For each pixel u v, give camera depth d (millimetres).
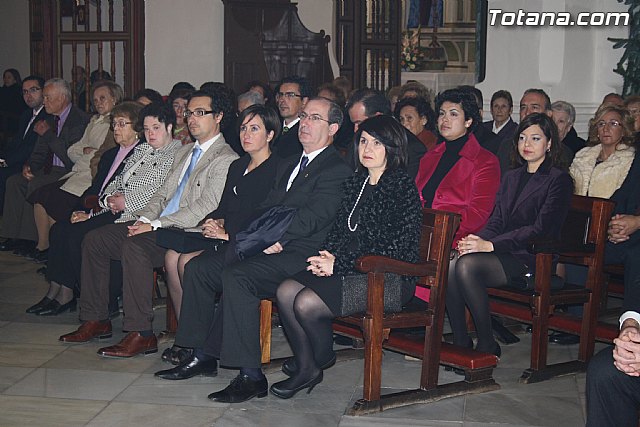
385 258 3867
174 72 10547
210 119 5008
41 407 4082
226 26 10203
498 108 7047
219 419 3945
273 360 4688
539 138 4609
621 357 2955
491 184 4727
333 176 4309
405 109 5609
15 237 7555
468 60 15195
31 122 7988
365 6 10109
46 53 9523
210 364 4555
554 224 4539
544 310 4422
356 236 4055
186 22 10484
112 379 4496
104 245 5141
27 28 12523
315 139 4352
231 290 4129
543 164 4656
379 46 10164
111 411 4039
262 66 10281
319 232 4328
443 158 4945
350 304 3959
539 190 4605
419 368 4727
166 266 4898
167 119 5480
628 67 7742
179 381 4480
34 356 4875
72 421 3912
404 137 4023
